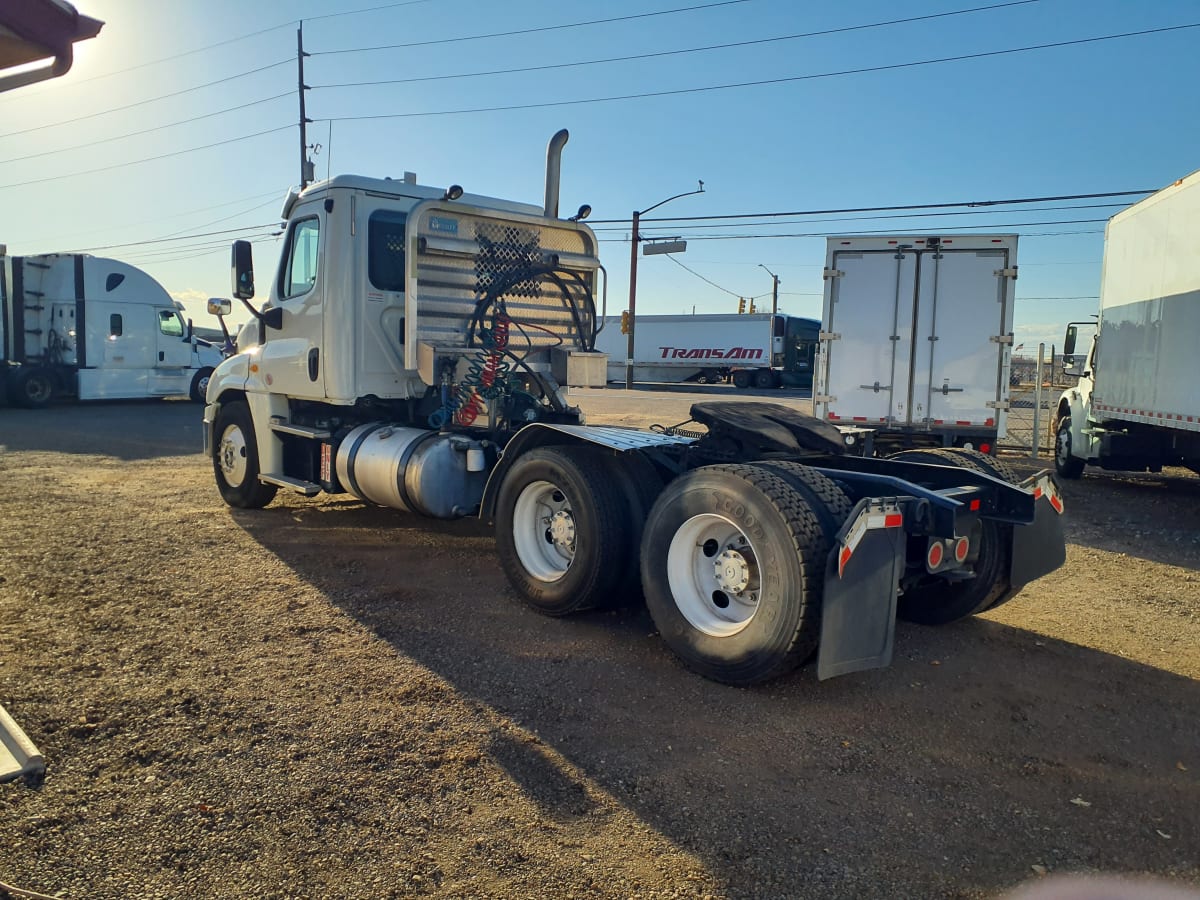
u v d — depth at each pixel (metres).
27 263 21.88
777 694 4.40
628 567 5.23
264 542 7.41
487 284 7.19
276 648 4.88
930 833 3.18
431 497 6.51
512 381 7.11
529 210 8.11
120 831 3.05
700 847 3.06
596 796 3.38
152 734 3.79
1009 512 5.02
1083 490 12.10
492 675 4.56
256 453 8.45
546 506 5.69
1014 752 3.85
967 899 2.81
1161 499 11.25
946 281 11.36
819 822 3.24
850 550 3.99
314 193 7.56
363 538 7.61
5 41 3.37
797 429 5.68
